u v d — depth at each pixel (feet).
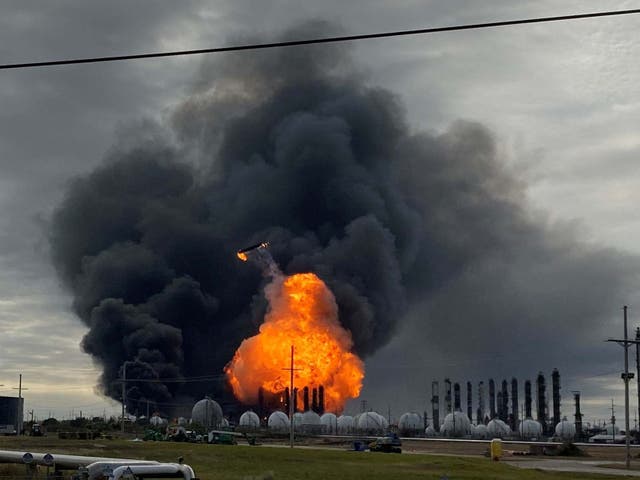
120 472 135.33
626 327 353.72
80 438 465.88
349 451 408.05
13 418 538.06
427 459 342.23
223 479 213.05
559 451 462.19
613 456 451.12
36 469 197.67
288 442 524.93
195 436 480.64
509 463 352.49
